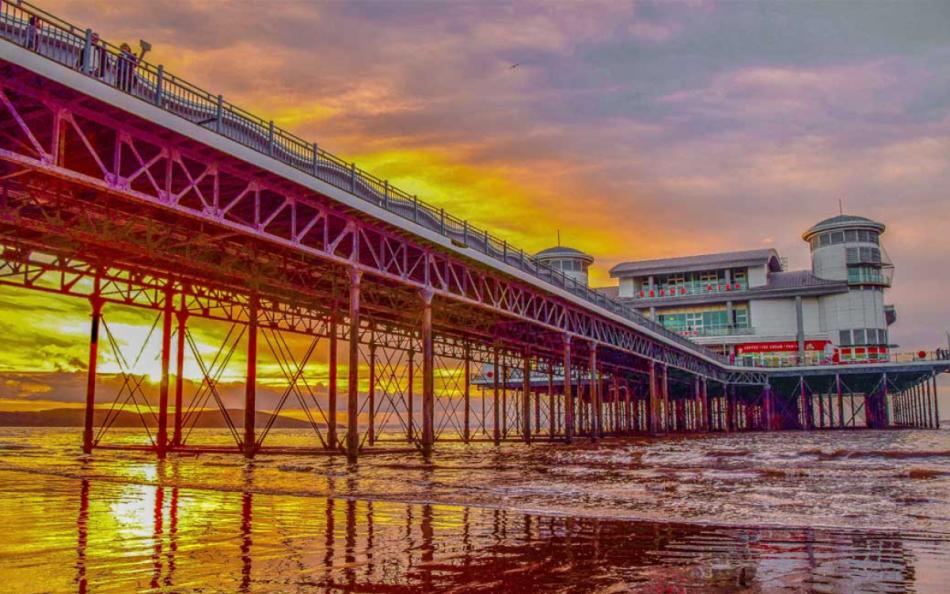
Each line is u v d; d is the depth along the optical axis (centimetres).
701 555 1007
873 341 9406
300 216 2970
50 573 843
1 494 1711
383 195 3100
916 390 10219
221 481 2119
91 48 1925
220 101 2320
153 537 1103
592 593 789
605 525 1281
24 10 1764
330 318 4078
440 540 1111
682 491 1873
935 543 1109
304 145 2664
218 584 803
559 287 4834
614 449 4406
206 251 3145
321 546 1048
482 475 2384
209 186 2605
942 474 2355
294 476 2323
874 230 9744
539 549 1045
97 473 2389
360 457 3444
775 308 9988
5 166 2166
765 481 2142
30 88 1806
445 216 3581
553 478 2266
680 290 10638
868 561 971
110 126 2014
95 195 2469
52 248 2870
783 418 10631
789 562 963
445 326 4747
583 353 6825
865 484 2044
